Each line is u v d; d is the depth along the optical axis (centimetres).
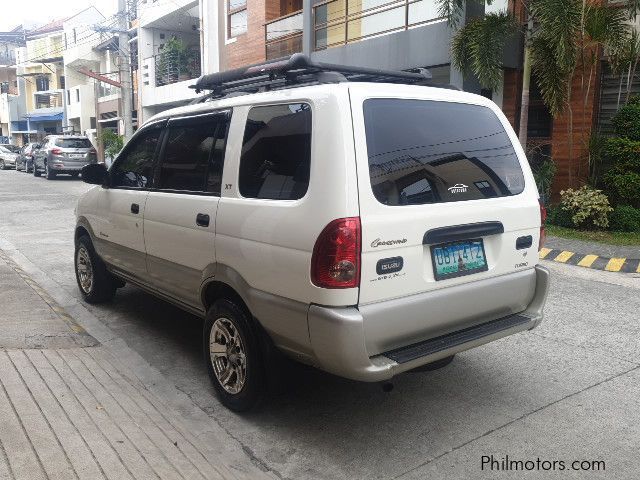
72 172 2339
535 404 390
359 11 1332
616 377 432
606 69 1070
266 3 1695
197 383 426
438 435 351
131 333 527
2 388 354
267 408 386
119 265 514
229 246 354
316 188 300
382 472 314
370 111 313
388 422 368
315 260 296
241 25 1848
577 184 1093
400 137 322
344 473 313
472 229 338
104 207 518
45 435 301
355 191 293
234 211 350
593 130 1085
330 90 308
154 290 467
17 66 5338
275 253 320
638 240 896
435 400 397
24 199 1611
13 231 1082
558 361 463
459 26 1058
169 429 340
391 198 306
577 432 354
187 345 500
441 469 316
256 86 404
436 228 321
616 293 656
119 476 271
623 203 998
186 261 401
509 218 362
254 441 346
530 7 977
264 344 345
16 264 786
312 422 368
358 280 293
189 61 2403
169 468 289
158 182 443
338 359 296
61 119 4703
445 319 330
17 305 555
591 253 830
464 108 365
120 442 306
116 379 404
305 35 1442
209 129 393
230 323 368
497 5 1162
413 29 1155
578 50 967
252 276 339
